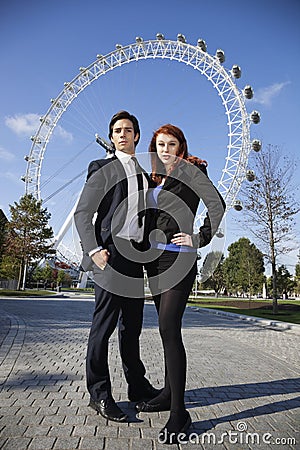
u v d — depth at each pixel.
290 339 8.06
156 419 2.66
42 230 33.25
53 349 5.43
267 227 16.56
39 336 6.67
